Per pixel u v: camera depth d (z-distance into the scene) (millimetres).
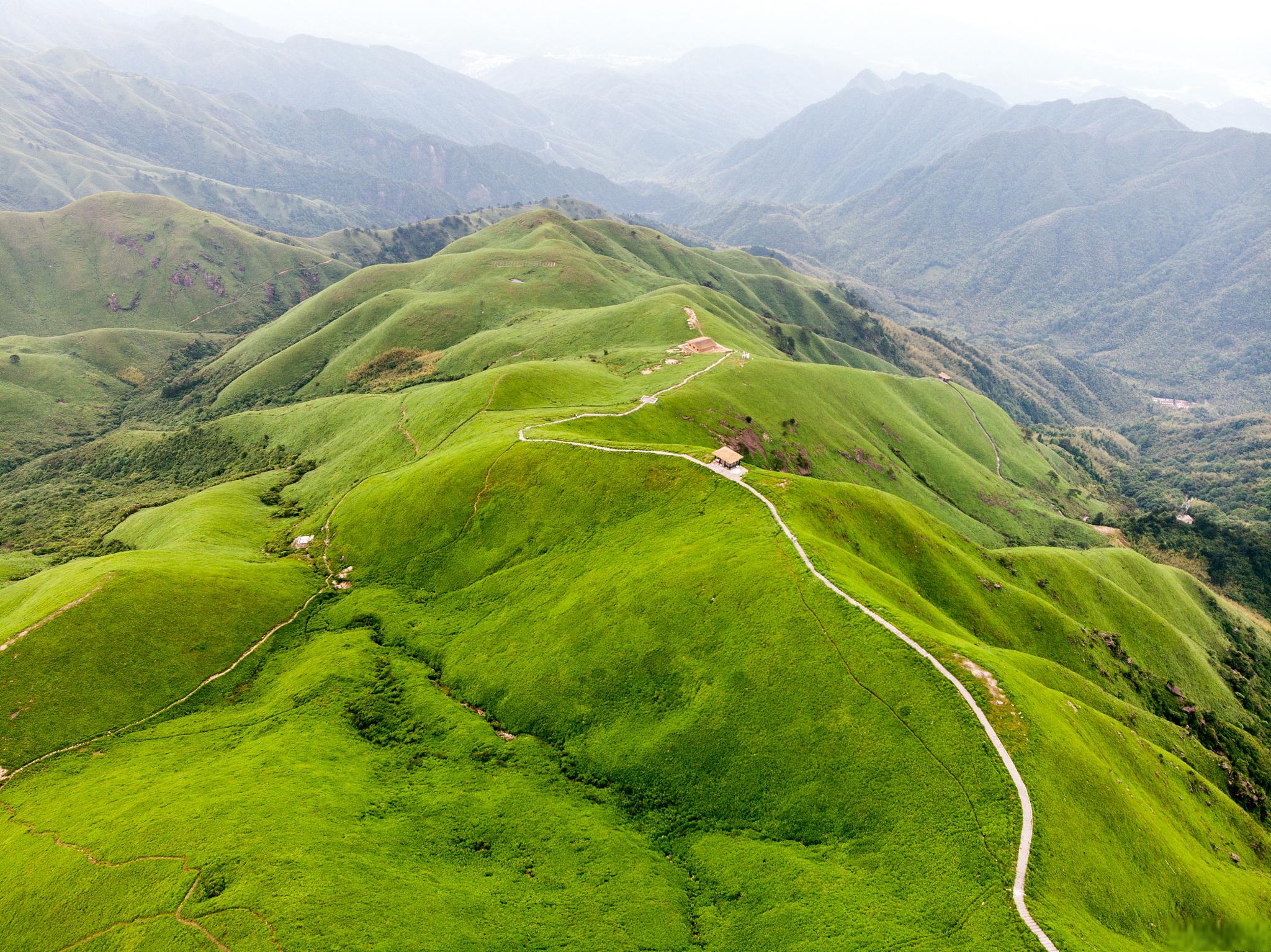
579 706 72062
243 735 75250
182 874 51406
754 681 65750
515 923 49094
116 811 61469
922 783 53875
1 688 78750
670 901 51000
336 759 68625
